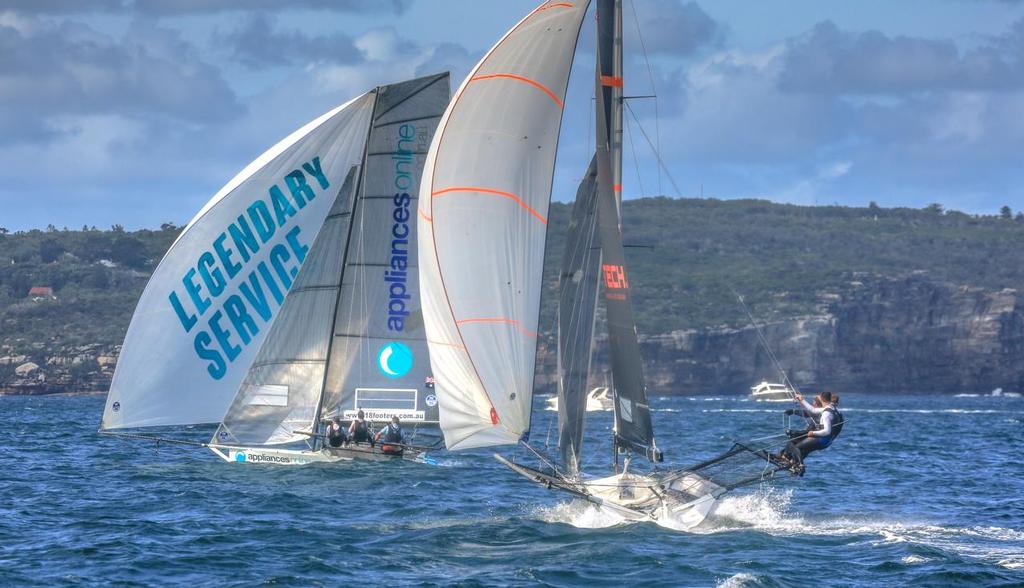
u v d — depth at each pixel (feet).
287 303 403.34
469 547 250.78
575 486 264.31
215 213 392.47
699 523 272.72
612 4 254.68
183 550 245.65
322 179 403.54
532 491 350.64
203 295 390.63
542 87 246.27
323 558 238.48
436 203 249.75
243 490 342.85
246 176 396.57
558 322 261.85
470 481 373.61
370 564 233.55
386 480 368.89
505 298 249.55
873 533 270.05
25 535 262.67
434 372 255.09
